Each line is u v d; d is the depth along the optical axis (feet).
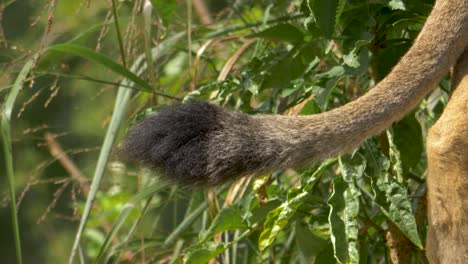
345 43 28.04
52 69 30.25
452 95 24.77
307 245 29.12
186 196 33.68
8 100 28.17
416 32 29.19
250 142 24.58
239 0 34.30
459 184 24.14
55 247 43.11
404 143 28.99
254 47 34.40
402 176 27.94
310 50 29.27
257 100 32.94
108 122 37.32
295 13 31.01
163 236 33.53
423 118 32.76
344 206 25.79
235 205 28.68
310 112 28.43
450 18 25.14
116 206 34.45
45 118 40.19
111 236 29.04
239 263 33.88
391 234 28.35
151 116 25.72
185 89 35.22
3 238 43.50
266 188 28.81
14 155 40.98
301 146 24.71
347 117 24.93
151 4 29.19
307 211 29.22
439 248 24.84
